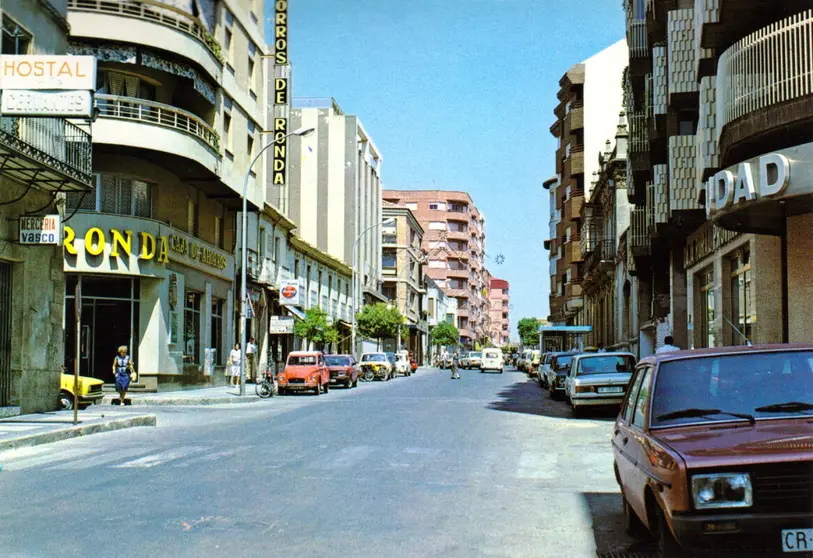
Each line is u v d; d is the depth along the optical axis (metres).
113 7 27.70
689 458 5.12
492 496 9.48
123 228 28.38
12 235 19.25
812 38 14.69
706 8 18.62
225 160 33.81
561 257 70.19
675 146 23.73
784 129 15.38
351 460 12.32
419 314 110.81
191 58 29.50
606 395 21.38
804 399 6.06
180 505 8.62
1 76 16.42
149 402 26.30
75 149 19.97
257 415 21.86
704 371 6.41
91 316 28.83
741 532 4.91
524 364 72.94
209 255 35.03
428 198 148.88
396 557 6.60
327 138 69.06
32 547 6.77
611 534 7.57
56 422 17.50
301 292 51.91
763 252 18.94
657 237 27.77
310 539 7.14
